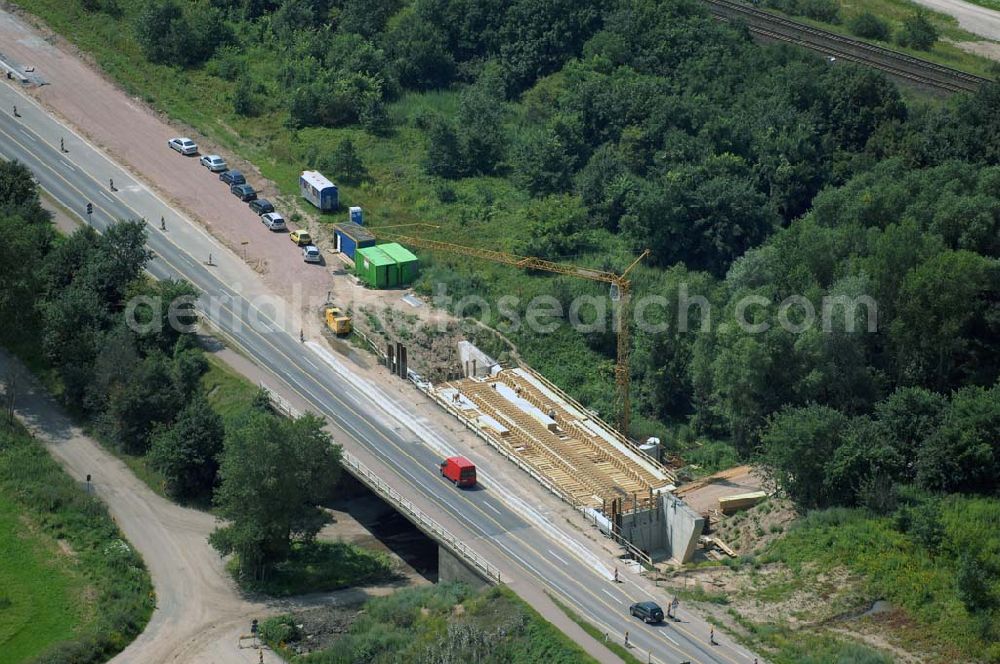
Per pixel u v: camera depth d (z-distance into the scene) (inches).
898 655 6870.1
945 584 7303.2
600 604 7199.8
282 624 7337.6
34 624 7293.3
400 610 7362.2
